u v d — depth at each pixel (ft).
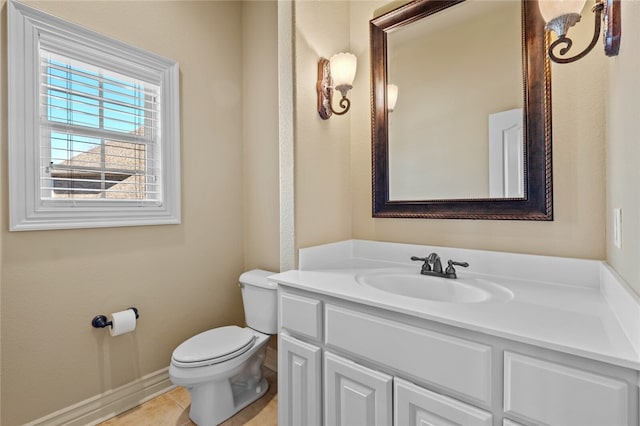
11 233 4.34
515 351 2.48
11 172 4.31
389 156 5.32
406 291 4.41
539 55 3.93
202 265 6.67
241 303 7.43
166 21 6.04
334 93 5.51
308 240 4.99
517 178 4.14
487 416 2.59
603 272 3.39
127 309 5.51
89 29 4.99
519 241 4.17
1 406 4.29
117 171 5.51
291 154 4.84
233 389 5.88
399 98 5.19
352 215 5.88
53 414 4.73
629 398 2.08
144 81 5.73
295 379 4.05
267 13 6.86
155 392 5.88
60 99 4.86
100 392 5.21
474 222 4.54
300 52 4.87
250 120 7.29
